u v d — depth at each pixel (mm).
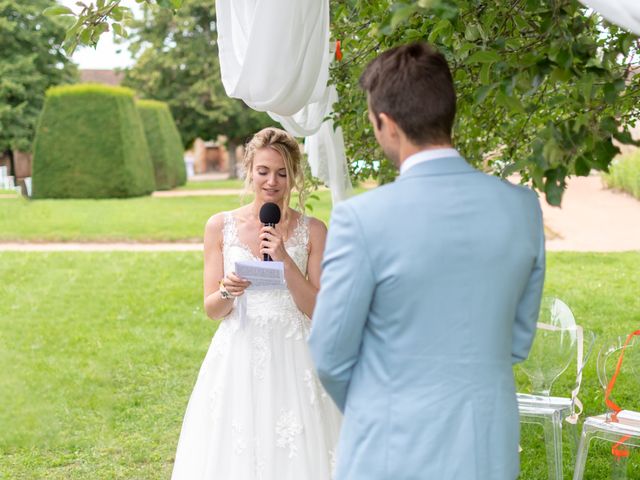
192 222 16891
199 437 3182
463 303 1875
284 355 3191
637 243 13352
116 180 23203
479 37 2744
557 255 12297
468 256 1880
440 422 1854
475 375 1878
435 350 1875
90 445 5305
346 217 1894
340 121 4332
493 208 1925
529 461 4910
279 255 3041
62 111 22859
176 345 7832
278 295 3207
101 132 23016
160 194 25891
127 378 6832
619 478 4168
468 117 3439
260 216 3053
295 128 4242
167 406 6113
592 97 2598
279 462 3131
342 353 1904
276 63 3172
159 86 34625
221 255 3271
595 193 20391
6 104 31109
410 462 1856
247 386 3133
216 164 51875
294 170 3232
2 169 23141
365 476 1892
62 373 6965
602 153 2340
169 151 29141
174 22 33250
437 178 1920
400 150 1976
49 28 31984
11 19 31609
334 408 3305
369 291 1867
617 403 5953
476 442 1857
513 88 2357
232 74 3395
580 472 3873
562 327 4270
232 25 3385
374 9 3477
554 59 2344
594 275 10758
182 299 9836
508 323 1950
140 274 11359
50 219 17453
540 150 2346
